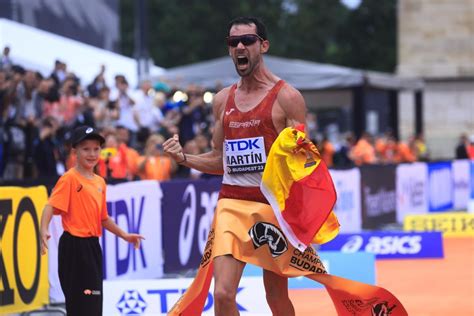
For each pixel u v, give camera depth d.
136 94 29.61
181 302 10.18
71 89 25.92
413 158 44.22
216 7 103.81
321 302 16.08
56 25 35.50
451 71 59.62
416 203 34.88
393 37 103.56
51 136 22.95
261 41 10.22
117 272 16.92
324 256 18.02
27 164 23.31
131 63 38.19
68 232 11.77
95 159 11.95
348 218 28.41
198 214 20.34
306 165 9.87
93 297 11.80
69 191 11.74
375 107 54.56
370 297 10.18
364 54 104.06
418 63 60.06
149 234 18.25
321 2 112.31
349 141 40.66
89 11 38.78
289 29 111.19
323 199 9.85
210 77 39.78
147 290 14.53
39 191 14.88
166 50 100.31
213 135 10.66
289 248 10.02
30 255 14.54
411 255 22.77
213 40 102.81
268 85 10.23
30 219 14.55
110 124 26.98
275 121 10.09
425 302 16.23
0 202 13.78
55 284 15.19
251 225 10.01
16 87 23.81
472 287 17.94
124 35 102.88
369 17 103.00
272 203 9.84
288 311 10.63
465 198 40.47
